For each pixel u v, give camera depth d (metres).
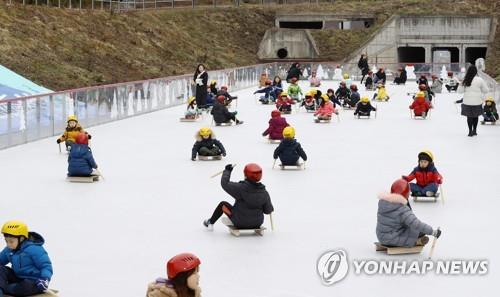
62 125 29.31
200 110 35.59
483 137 28.62
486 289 11.52
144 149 25.62
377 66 70.12
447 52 85.12
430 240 14.14
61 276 12.15
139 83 36.88
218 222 15.62
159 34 66.19
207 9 78.88
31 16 53.84
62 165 22.42
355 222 15.52
